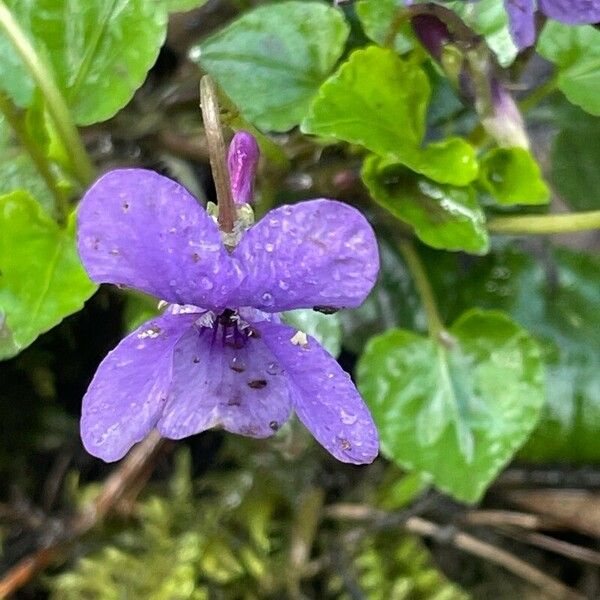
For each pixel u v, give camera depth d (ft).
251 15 0.24
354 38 0.27
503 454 0.24
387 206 0.23
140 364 0.17
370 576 0.26
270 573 0.26
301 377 0.17
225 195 0.17
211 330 0.18
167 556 0.26
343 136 0.22
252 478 0.27
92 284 0.21
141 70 0.22
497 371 0.25
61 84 0.22
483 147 0.25
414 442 0.24
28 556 0.26
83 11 0.22
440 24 0.22
